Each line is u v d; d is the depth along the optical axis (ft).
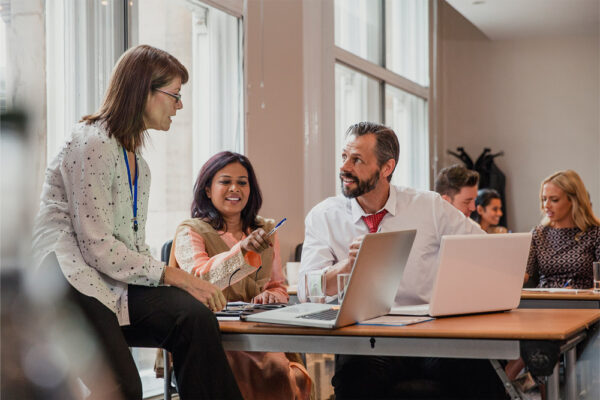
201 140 12.73
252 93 13.67
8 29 4.19
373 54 21.35
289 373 7.77
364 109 20.44
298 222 15.16
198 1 12.37
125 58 6.38
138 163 6.58
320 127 16.20
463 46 30.71
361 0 20.52
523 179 29.99
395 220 8.51
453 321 5.71
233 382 5.64
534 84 29.96
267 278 8.77
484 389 7.24
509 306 6.46
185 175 12.33
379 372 7.44
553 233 13.25
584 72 29.43
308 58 15.75
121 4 10.69
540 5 24.81
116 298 5.84
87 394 4.30
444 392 7.30
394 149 8.20
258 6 13.97
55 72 9.55
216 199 8.68
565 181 13.09
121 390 5.35
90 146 5.89
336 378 7.59
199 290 6.11
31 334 2.37
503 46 30.30
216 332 5.68
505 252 6.29
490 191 16.60
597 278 9.91
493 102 30.42
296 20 15.35
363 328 5.26
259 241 7.18
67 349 3.14
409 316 6.04
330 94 16.62
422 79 25.32
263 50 14.12
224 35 13.26
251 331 5.61
